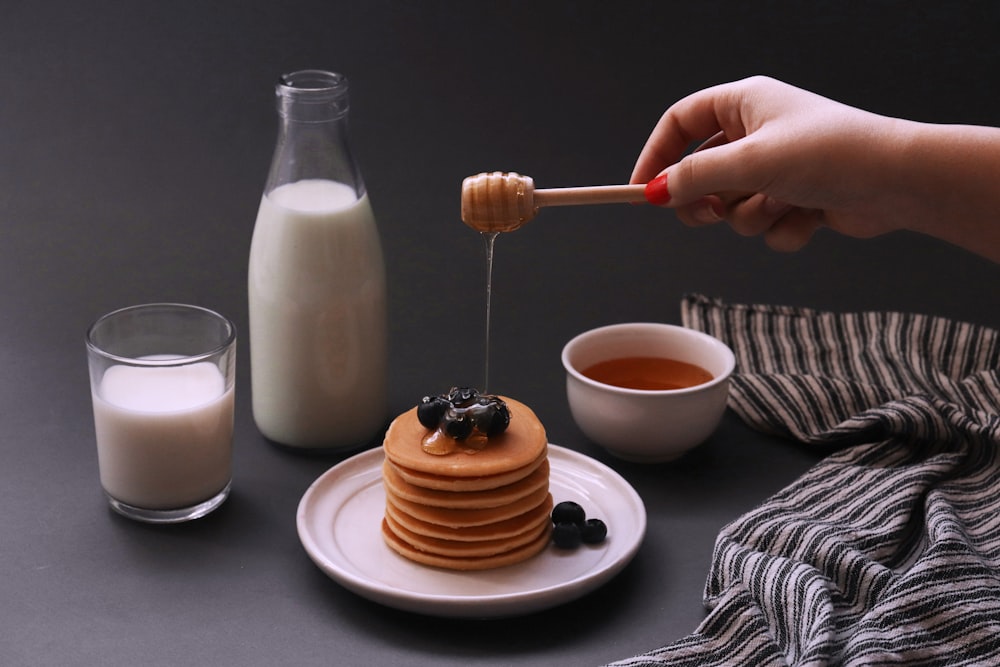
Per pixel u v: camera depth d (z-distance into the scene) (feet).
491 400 3.99
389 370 4.72
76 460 4.35
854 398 4.56
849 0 5.76
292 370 4.31
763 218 4.43
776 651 3.72
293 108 4.23
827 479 4.28
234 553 4.06
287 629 3.84
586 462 4.31
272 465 4.37
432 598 3.79
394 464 3.99
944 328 4.85
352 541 4.05
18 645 3.77
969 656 3.75
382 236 5.35
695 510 4.25
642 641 3.84
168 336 4.22
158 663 3.74
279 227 4.24
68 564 4.00
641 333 4.50
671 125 4.42
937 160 3.92
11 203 5.45
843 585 3.95
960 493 4.28
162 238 5.34
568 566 4.00
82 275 5.13
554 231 5.46
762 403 4.55
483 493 3.93
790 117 4.04
